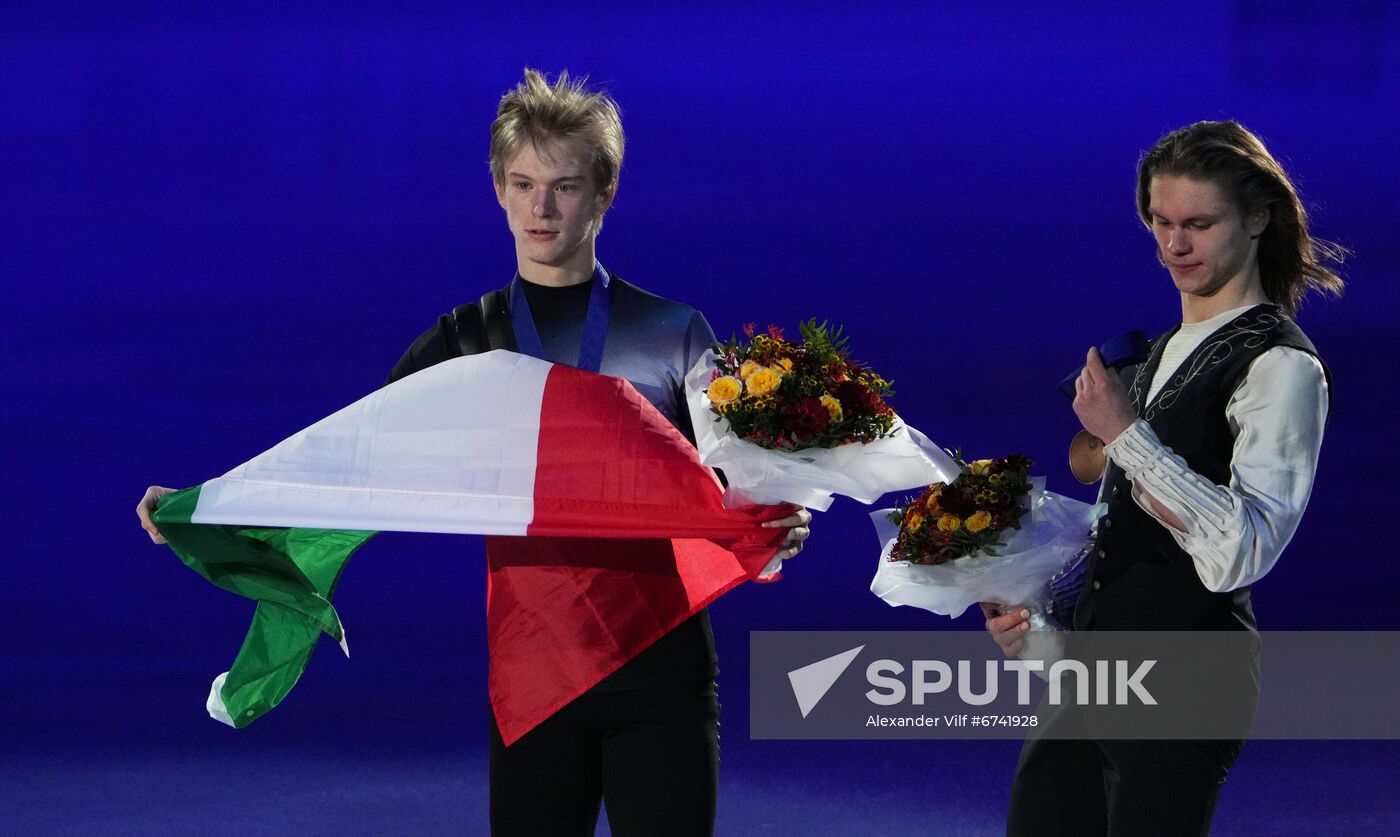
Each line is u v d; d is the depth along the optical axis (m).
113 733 23.05
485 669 25.66
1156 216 12.84
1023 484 12.95
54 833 19.08
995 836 18.92
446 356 13.52
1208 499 11.73
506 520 12.50
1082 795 12.78
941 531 12.96
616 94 48.50
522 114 12.84
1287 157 47.44
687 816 12.39
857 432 12.22
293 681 13.75
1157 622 12.42
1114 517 12.82
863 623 26.58
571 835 12.77
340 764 21.67
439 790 20.59
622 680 12.52
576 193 12.88
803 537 12.78
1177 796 12.19
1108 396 12.03
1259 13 48.16
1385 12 47.47
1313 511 31.75
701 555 12.94
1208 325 12.78
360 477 12.71
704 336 13.43
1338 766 21.19
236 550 13.06
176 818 19.58
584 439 12.64
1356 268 42.81
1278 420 11.91
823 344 12.52
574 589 12.61
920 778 21.08
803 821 19.42
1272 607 27.47
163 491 12.98
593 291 13.27
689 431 13.38
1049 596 13.30
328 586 14.04
